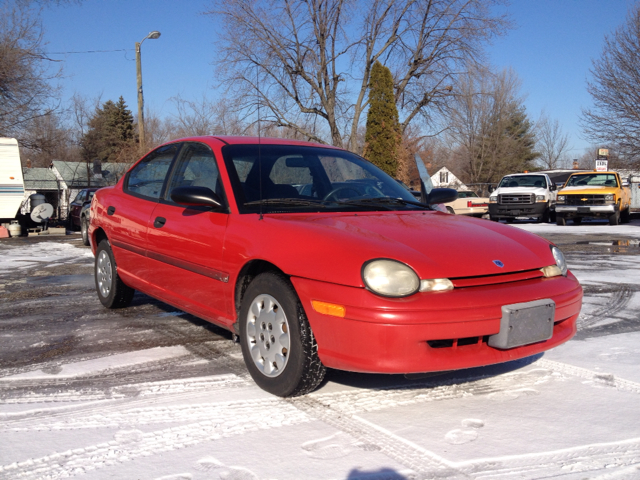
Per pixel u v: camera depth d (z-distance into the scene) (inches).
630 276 282.8
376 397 119.0
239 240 128.3
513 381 128.6
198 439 98.9
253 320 125.0
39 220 632.4
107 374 134.6
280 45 1010.1
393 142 952.3
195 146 163.8
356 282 104.0
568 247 423.2
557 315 115.9
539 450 94.0
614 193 694.5
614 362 142.2
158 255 162.1
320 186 152.5
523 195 762.8
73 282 275.4
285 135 1093.8
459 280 108.8
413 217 137.6
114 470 88.0
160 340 164.4
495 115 2154.3
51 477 85.9
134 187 191.9
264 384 121.2
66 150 1945.1
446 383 127.6
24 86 852.6
